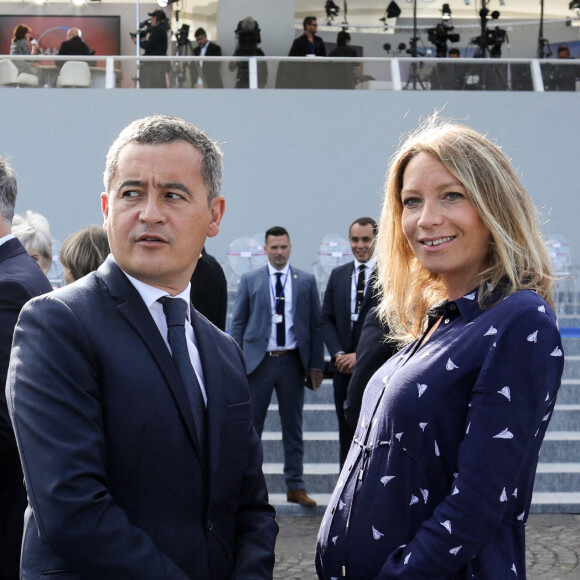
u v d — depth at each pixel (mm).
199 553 1694
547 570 4449
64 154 11133
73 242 3086
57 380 1610
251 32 12156
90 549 1531
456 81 11602
